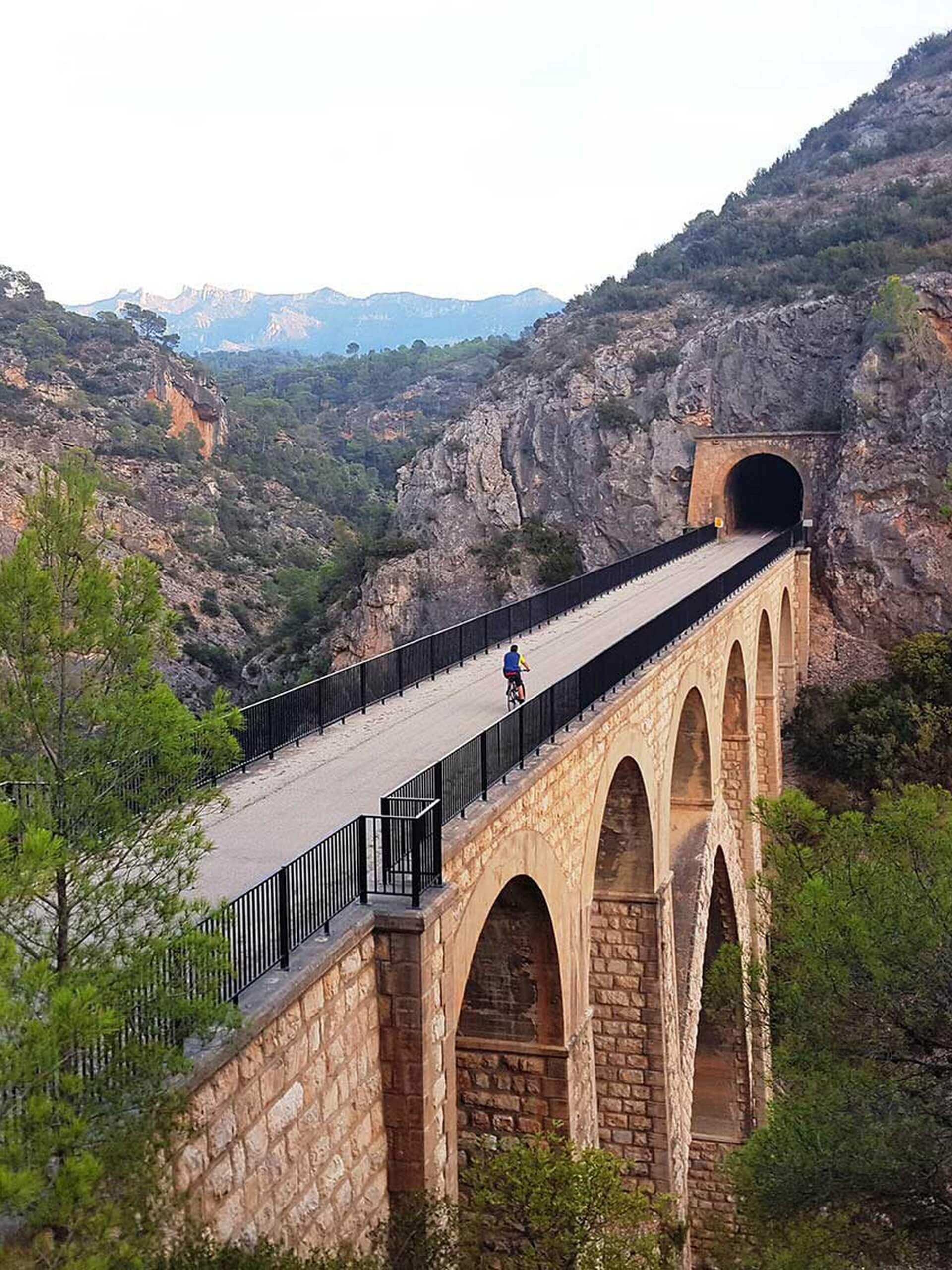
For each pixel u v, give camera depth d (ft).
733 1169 48.73
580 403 238.68
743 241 310.24
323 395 643.45
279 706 62.80
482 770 44.78
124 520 283.38
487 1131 55.01
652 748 72.54
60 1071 21.86
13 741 25.71
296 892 32.27
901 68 517.14
